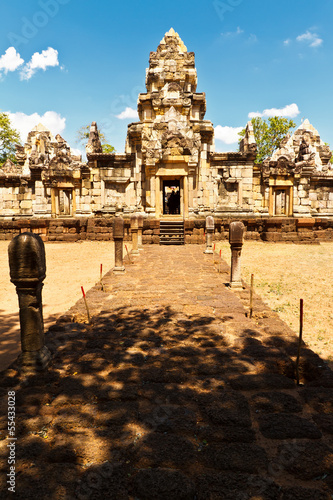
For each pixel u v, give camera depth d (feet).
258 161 144.77
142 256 51.85
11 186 95.20
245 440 10.30
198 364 15.28
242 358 15.79
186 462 9.33
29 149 102.17
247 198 82.99
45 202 90.33
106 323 20.74
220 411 11.57
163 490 8.36
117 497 8.26
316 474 9.00
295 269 44.04
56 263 51.78
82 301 25.57
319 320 24.53
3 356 19.16
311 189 100.07
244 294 27.53
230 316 21.67
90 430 10.83
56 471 9.11
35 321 15.03
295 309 27.07
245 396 12.90
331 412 11.69
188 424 10.93
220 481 8.68
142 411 11.77
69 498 8.21
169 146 73.77
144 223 73.82
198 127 77.10
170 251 58.75
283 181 84.74
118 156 81.61
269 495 8.26
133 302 25.00
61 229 80.23
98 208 83.46
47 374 14.42
